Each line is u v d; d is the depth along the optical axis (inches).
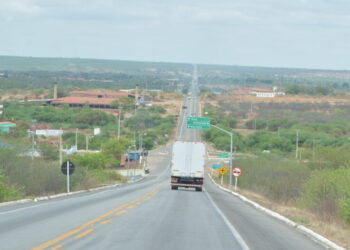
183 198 2591.0
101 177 4965.6
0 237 991.6
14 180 2564.0
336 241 1240.2
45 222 1251.2
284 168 3941.9
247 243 1084.5
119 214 1512.1
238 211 1982.0
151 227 1248.8
